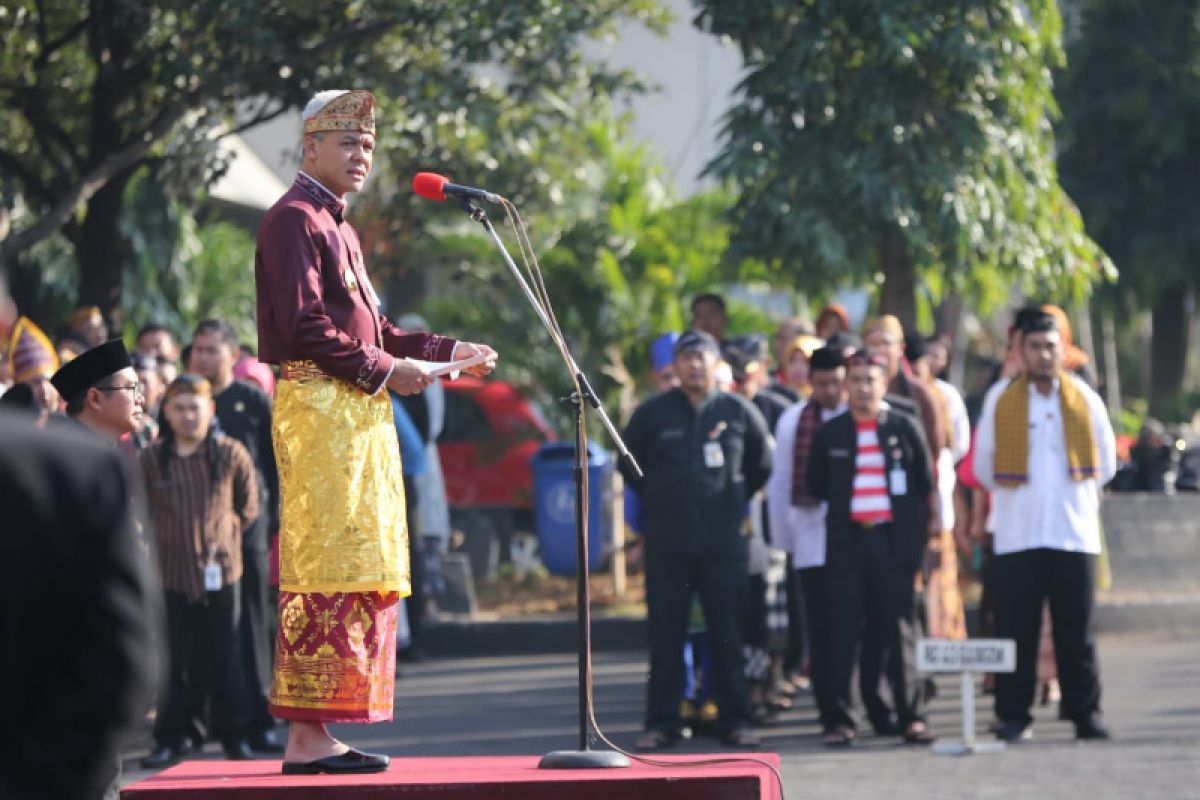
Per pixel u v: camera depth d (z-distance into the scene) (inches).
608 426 438.3
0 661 184.9
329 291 405.1
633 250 1230.9
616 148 1269.7
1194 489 1285.7
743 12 1004.6
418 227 1104.8
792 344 845.2
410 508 985.5
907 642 718.5
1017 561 715.4
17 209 1167.0
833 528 717.9
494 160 1085.1
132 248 1184.2
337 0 954.1
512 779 387.5
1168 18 1731.1
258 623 713.6
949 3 977.5
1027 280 1041.5
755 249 1016.2
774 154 995.9
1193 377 2486.5
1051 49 1041.5
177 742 700.7
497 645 1027.3
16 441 187.8
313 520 400.5
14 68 1086.4
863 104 981.2
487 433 1250.0
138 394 477.4
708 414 718.5
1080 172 1745.8
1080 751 690.2
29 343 608.7
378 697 406.0
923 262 1000.9
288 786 385.4
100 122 1020.5
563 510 1120.2
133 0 951.0
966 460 822.5
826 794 612.7
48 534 186.1
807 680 877.8
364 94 411.2
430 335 424.5
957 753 692.1
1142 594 1085.8
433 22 944.9
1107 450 722.8
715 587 711.7
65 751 185.2
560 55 979.9
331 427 400.8
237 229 1653.5
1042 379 721.0
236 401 729.6
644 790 387.2
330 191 411.8
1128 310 1795.0
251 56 959.6
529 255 431.5
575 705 834.8
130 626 188.5
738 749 708.0
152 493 689.6
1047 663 810.2
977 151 985.5
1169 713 777.6
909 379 772.6
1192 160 1745.8
